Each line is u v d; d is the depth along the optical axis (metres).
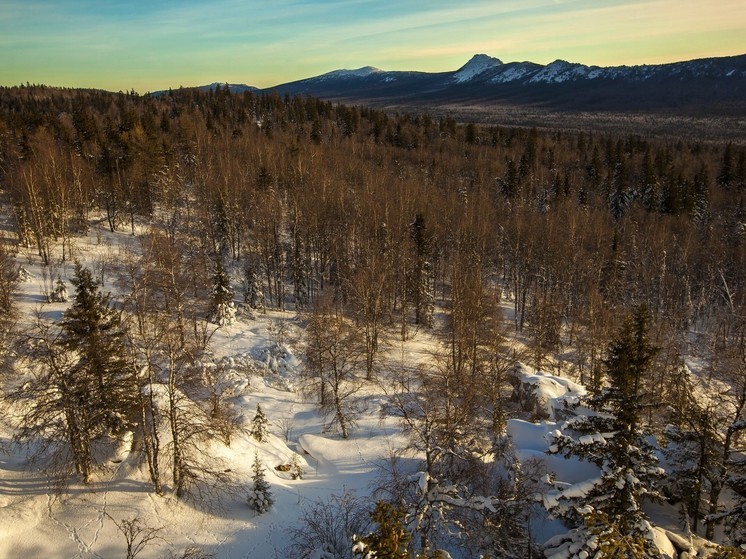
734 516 21.83
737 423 22.09
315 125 126.38
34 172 65.38
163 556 23.81
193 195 86.44
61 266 58.47
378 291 50.41
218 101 162.75
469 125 143.62
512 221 74.56
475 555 22.97
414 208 72.38
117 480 27.11
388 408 38.53
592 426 21.08
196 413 27.56
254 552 24.83
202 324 51.66
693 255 71.50
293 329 53.88
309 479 31.83
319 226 65.75
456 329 46.84
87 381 25.31
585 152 133.38
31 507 25.02
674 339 52.62
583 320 54.66
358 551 16.50
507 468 26.16
